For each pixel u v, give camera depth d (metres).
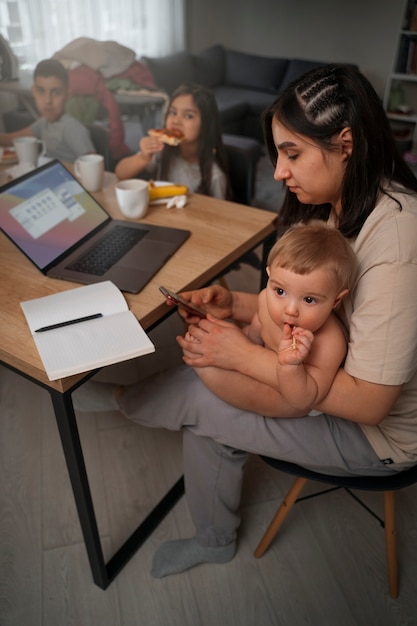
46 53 3.82
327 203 1.13
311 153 0.93
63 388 0.94
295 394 0.93
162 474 1.59
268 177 3.99
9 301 1.14
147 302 1.13
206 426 1.15
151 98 3.10
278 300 0.98
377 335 0.89
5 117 2.91
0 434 1.71
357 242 0.96
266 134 1.06
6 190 1.29
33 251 1.25
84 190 1.51
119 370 1.97
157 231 1.43
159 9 4.75
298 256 0.92
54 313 1.08
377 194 0.94
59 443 1.68
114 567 1.31
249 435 1.10
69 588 1.29
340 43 5.08
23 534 1.41
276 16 5.27
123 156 2.91
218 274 1.33
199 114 1.84
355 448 1.07
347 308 1.01
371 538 1.42
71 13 3.92
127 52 3.06
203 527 1.29
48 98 2.40
